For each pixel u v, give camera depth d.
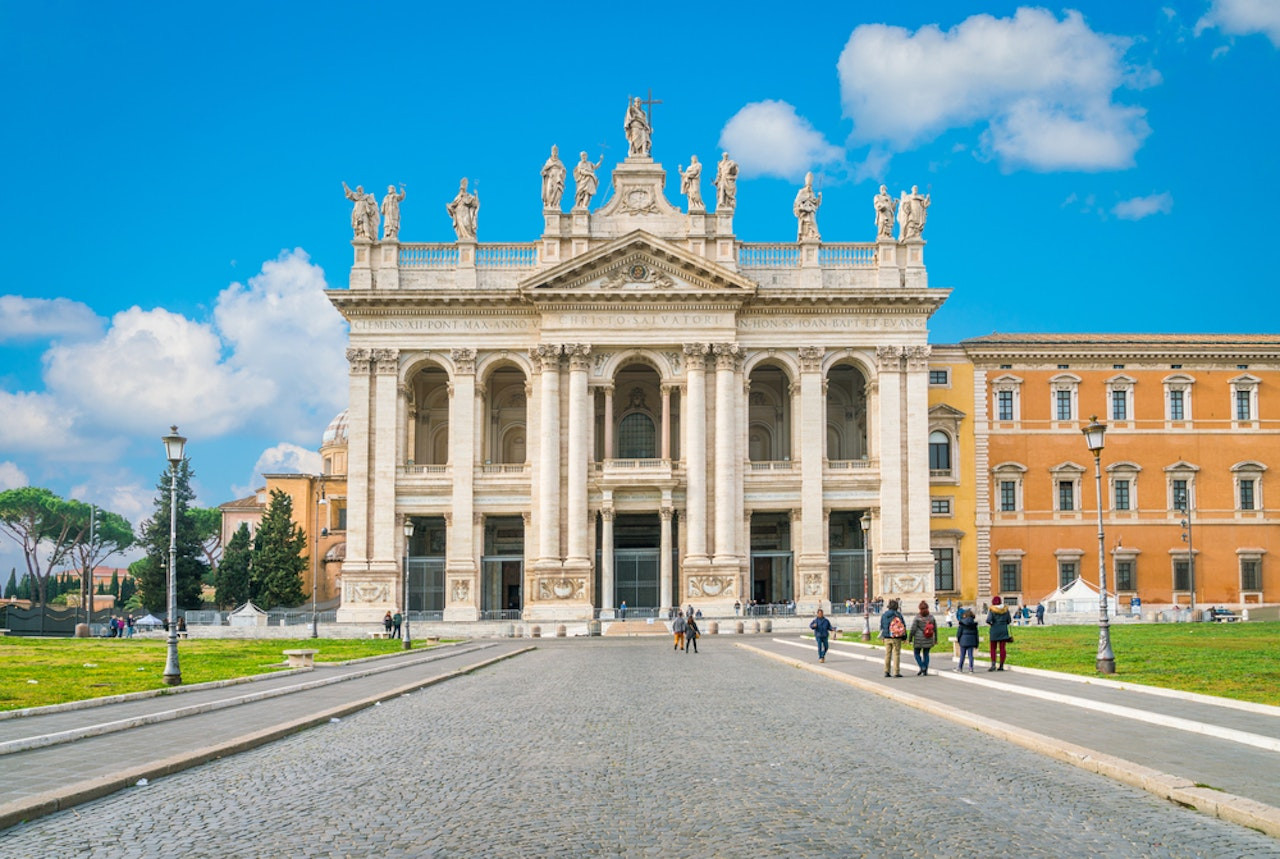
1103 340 88.81
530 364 82.56
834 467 81.88
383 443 81.62
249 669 39.09
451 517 81.31
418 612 81.62
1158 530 86.12
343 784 16.47
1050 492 86.06
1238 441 87.12
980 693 28.83
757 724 23.52
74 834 13.20
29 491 145.62
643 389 89.25
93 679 33.19
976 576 84.75
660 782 16.45
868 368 82.62
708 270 79.88
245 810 14.56
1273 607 82.56
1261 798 14.09
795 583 81.06
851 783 16.20
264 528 105.31
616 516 85.25
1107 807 14.37
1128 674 30.92
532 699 29.83
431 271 83.25
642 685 34.03
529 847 12.45
